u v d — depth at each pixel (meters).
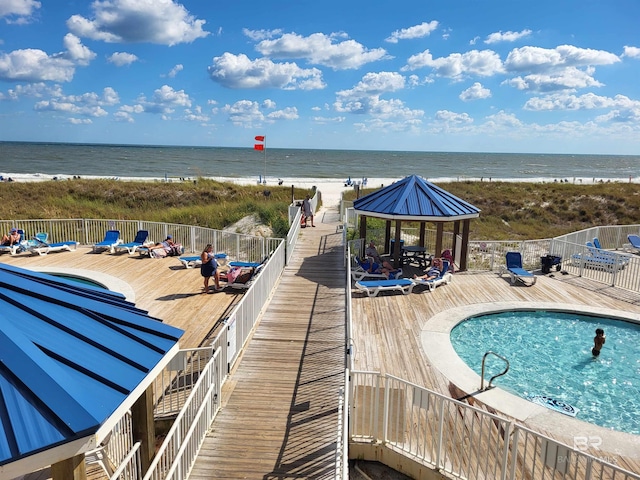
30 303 4.63
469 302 13.41
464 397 8.27
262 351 9.70
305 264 16.91
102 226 21.38
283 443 6.70
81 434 3.37
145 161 106.62
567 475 6.25
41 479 6.20
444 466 6.45
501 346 11.02
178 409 7.66
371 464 7.02
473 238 25.97
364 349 10.08
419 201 15.93
